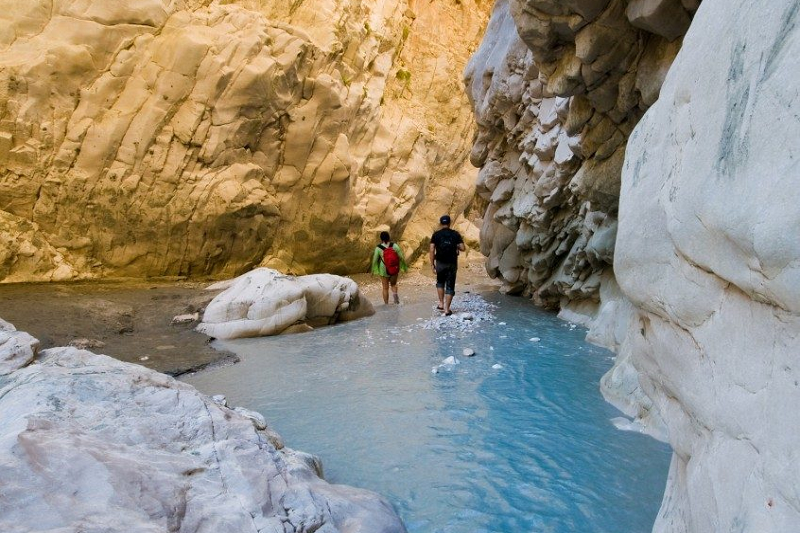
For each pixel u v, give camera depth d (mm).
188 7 11328
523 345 6789
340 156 13375
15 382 3092
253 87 11250
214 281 11867
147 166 10664
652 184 2035
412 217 17953
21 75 9438
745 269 1396
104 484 2168
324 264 14391
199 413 3025
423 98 18375
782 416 1296
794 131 1224
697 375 1756
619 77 5039
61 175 9969
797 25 1292
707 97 1661
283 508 2502
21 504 1941
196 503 2307
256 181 12164
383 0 16594
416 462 3605
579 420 4250
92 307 8062
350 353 6598
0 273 9406
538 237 8742
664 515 2303
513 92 8617
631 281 2148
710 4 1822
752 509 1384
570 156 6840
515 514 2945
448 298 9070
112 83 10383
